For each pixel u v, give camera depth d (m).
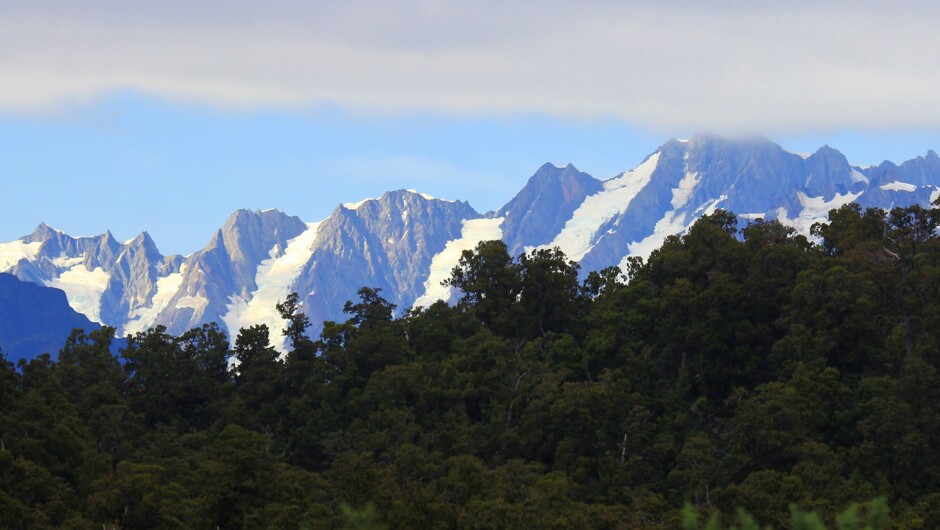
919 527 189.38
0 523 189.88
